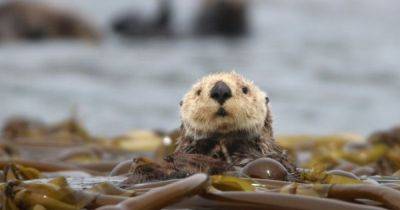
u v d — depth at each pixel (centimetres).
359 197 1095
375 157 2166
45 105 4600
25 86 5222
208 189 1105
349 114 4512
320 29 9569
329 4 11919
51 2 9519
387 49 7806
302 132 3950
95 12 10025
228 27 8944
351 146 2567
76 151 2306
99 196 1109
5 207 1126
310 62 6812
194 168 1319
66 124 2955
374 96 5166
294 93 5184
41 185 1128
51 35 8081
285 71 6256
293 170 1463
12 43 7750
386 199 1070
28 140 2619
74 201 1108
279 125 4141
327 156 2166
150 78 5800
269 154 1511
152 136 2828
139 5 10394
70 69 6097
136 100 4847
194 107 1529
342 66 6562
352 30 9494
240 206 1082
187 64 6575
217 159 1373
